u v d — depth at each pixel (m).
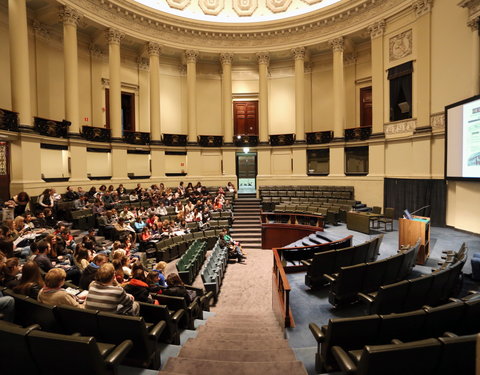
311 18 16.73
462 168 9.48
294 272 7.38
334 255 5.91
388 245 9.14
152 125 17.30
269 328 5.00
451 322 2.82
